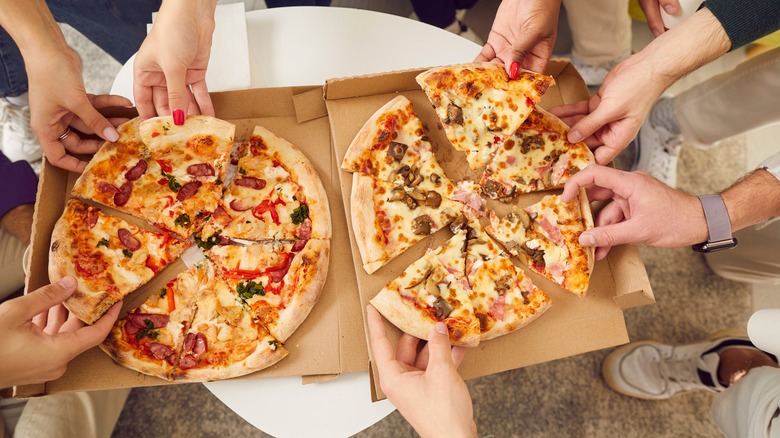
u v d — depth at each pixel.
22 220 0.87
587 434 1.10
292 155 0.72
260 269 0.73
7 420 0.86
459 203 0.74
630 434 1.11
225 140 0.70
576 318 0.70
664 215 0.66
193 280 0.73
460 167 0.76
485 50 0.77
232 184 0.74
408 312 0.67
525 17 0.69
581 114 0.75
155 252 0.72
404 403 0.58
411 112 0.73
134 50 0.95
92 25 0.88
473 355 0.68
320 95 0.71
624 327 0.70
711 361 1.03
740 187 0.69
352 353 0.67
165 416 1.05
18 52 0.88
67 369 0.65
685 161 1.21
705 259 1.17
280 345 0.67
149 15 0.88
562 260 0.72
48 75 0.64
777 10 0.66
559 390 1.11
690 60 0.68
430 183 0.74
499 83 0.70
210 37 0.67
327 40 0.78
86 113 0.66
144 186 0.72
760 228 0.88
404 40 0.79
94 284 0.68
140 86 0.68
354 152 0.71
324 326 0.68
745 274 1.09
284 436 0.67
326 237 0.70
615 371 1.07
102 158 0.69
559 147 0.74
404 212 0.73
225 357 0.68
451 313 0.69
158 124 0.69
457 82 0.70
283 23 0.78
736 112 0.95
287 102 0.72
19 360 0.57
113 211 0.72
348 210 0.70
